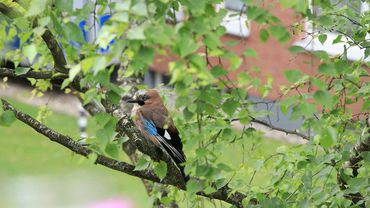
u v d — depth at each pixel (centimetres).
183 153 1105
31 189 2636
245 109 917
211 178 906
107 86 845
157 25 732
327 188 1034
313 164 1041
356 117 1182
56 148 2939
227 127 1015
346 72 1059
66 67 988
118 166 1097
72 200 2545
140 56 742
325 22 883
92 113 1341
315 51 842
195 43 742
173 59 839
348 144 1082
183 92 819
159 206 1275
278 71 2642
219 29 807
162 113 1194
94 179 2716
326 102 836
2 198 2581
